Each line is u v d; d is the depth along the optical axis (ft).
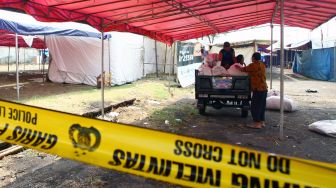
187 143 11.32
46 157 22.90
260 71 31.14
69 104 40.24
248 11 37.86
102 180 18.99
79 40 61.93
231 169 10.91
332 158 23.11
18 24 37.40
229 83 36.32
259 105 31.68
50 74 66.74
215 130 31.24
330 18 42.34
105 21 30.37
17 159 22.41
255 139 28.04
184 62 68.95
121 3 24.67
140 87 61.36
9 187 17.83
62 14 24.48
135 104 45.11
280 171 10.61
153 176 11.50
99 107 38.86
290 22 49.73
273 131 30.86
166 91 58.34
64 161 22.18
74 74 63.87
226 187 10.94
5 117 13.07
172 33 45.65
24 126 12.89
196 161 11.18
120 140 11.89
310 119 36.45
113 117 36.27
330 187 10.30
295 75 109.09
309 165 10.55
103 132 12.11
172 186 18.22
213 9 32.65
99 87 57.31
